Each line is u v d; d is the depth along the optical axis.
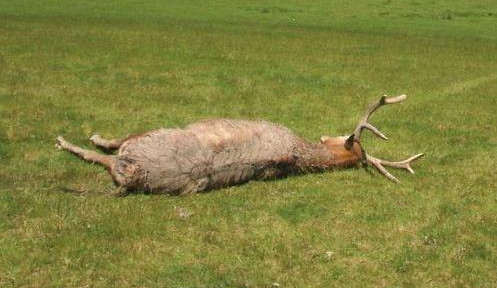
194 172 9.73
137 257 7.97
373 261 8.38
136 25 28.36
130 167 9.49
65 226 8.50
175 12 33.62
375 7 38.59
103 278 7.49
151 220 8.86
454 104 17.48
